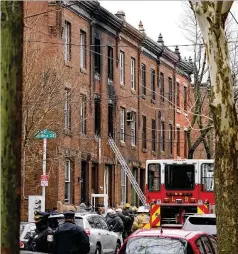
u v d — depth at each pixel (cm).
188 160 3684
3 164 992
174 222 3681
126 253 1838
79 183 4866
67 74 4706
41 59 4222
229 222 1673
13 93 1002
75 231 2033
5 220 987
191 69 7412
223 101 1688
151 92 6456
